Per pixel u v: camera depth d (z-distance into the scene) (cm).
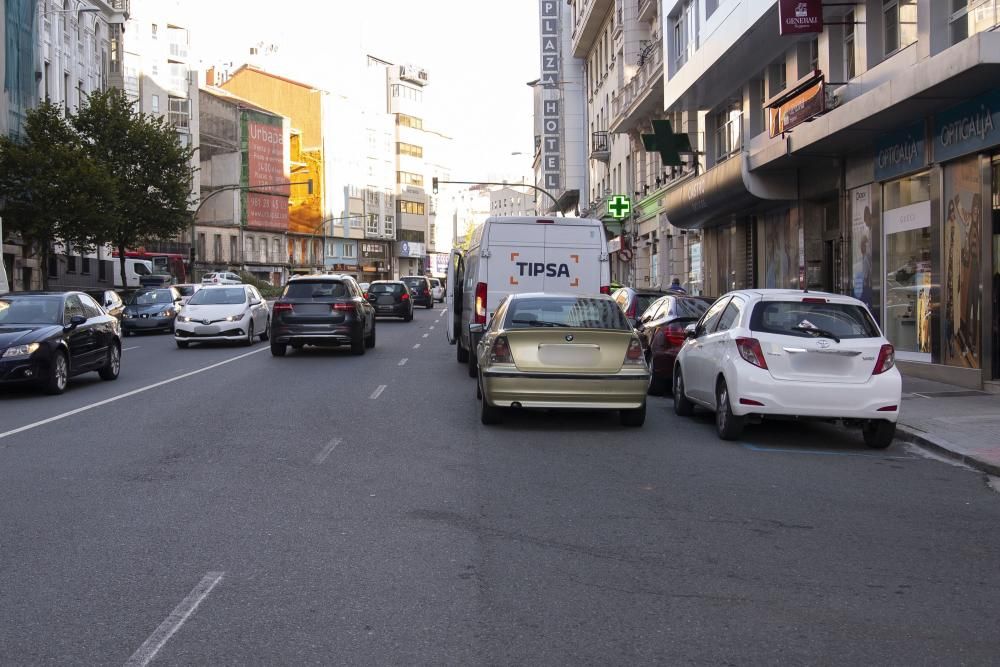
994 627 474
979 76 1300
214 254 7531
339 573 548
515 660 423
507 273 1583
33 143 3644
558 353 1053
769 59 2269
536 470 860
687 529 657
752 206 2408
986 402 1301
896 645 448
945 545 628
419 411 1245
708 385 1097
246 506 711
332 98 9325
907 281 1705
